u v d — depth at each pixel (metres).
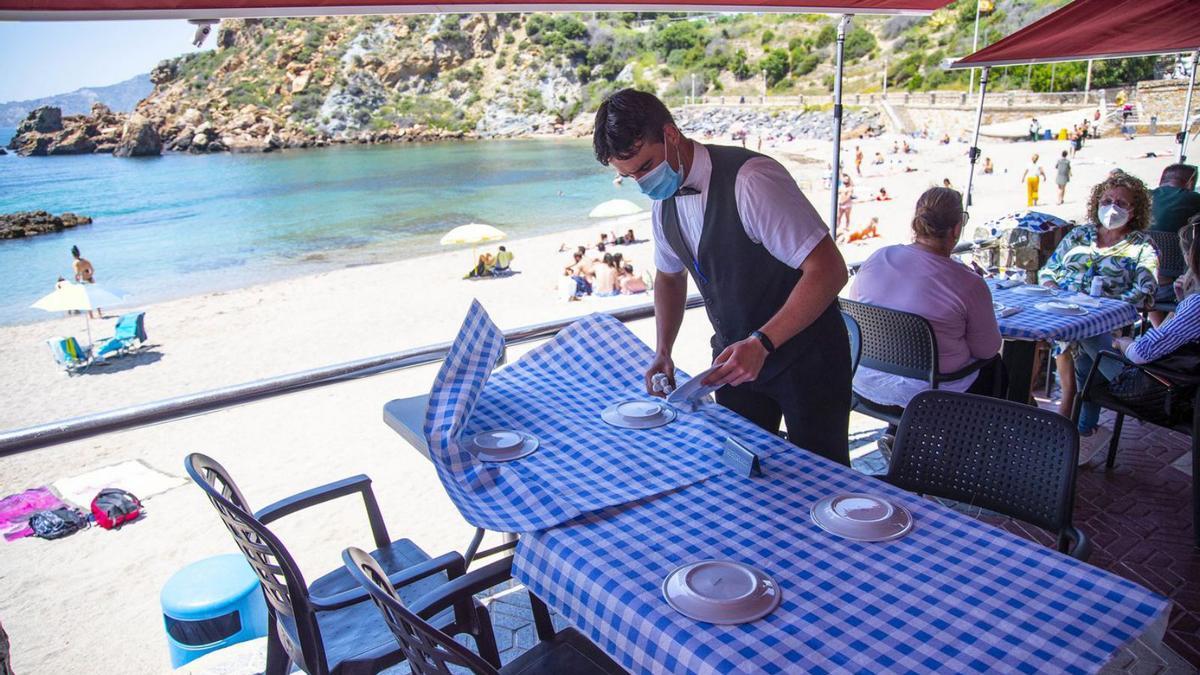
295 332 24.14
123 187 69.56
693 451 2.05
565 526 1.70
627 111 2.11
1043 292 4.35
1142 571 3.17
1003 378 3.57
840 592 1.42
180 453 10.29
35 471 10.96
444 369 2.15
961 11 78.62
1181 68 52.62
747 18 90.12
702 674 1.24
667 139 2.17
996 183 42.44
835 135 4.96
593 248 29.05
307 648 1.93
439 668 1.45
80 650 5.01
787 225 2.15
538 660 1.95
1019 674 1.19
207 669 2.80
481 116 98.12
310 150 94.19
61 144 96.62
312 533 6.03
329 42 101.25
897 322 3.38
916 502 1.74
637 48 95.44
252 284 36.31
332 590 2.43
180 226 53.72
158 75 105.31
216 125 96.44
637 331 11.82
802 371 2.38
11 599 5.95
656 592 1.44
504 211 52.59
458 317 23.72
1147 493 3.78
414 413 2.52
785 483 1.86
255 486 8.74
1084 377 4.21
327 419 10.87
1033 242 5.55
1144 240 4.32
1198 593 3.00
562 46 97.75
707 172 2.23
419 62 100.44
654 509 1.76
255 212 57.06
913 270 3.38
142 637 5.11
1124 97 54.72
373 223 51.44
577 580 1.53
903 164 52.06
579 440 2.15
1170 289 5.23
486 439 2.12
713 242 2.29
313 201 59.81
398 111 98.62
